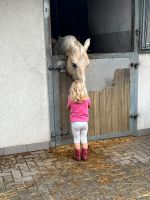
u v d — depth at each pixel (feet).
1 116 14.15
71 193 10.89
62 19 22.80
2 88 13.89
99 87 15.55
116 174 12.33
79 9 21.67
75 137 13.55
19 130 14.57
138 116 16.87
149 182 11.64
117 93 16.01
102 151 14.82
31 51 13.98
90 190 11.08
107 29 18.31
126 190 11.05
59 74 14.65
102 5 18.63
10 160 13.88
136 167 12.94
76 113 13.35
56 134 15.23
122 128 16.58
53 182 11.73
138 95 16.58
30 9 13.60
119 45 17.10
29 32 13.78
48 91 14.64
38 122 14.82
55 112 14.98
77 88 13.21
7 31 13.44
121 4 16.48
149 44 16.11
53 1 22.21
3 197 10.73
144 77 16.53
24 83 14.20
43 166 13.16
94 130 15.96
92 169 12.82
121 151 14.76
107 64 15.42
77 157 13.66
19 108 14.35
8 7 13.26
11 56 13.74
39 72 14.32
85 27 21.62
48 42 14.14
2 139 14.37
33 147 14.96
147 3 15.47
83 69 13.35
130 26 15.89
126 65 15.87
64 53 14.83
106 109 15.96
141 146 15.38
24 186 11.45
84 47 13.62
